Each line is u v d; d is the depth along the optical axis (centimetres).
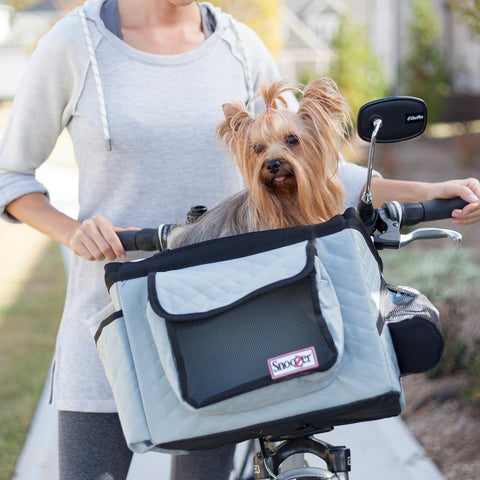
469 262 779
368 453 507
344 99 302
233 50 314
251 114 307
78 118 299
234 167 311
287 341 204
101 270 298
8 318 843
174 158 301
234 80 312
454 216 273
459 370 590
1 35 4344
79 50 294
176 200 305
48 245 1252
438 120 2047
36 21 4388
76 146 305
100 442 296
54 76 297
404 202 287
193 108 301
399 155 1570
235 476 402
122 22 306
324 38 3506
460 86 2172
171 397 212
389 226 266
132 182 300
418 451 500
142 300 221
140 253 304
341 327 208
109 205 305
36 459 516
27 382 650
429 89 1972
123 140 296
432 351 225
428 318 224
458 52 2192
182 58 303
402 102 252
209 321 207
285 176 285
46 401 607
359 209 262
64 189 1636
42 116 303
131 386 217
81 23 296
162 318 210
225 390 202
